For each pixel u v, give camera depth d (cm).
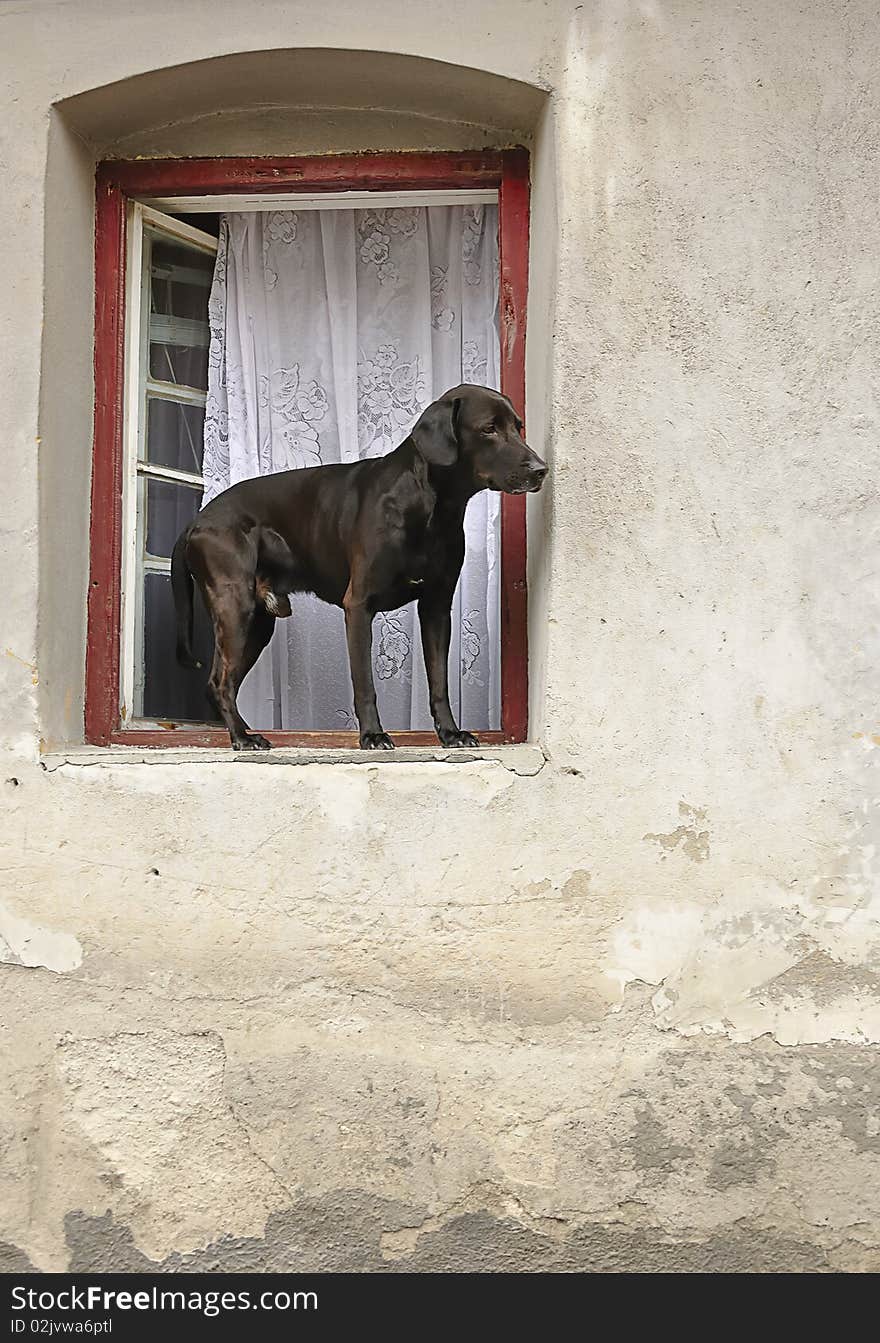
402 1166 285
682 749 291
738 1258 279
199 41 311
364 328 355
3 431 305
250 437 352
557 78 306
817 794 290
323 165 337
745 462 297
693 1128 283
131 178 339
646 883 288
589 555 295
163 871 294
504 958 288
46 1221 289
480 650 343
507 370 332
